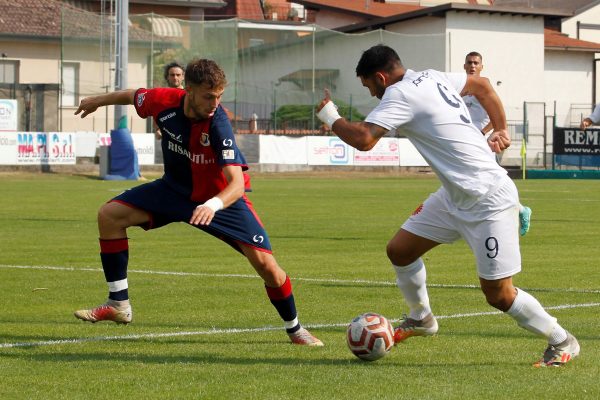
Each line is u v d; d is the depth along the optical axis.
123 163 63.56
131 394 10.12
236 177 12.27
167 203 13.34
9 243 26.67
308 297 17.44
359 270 21.42
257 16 125.19
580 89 108.75
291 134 82.00
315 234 29.75
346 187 57.66
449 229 12.13
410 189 55.56
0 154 68.19
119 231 13.55
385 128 11.37
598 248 26.05
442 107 11.49
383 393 10.16
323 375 11.08
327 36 93.75
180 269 21.41
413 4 112.00
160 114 12.90
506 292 11.49
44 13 90.62
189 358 12.10
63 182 59.59
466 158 11.39
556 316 15.36
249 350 12.66
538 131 91.94
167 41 81.88
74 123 81.06
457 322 14.82
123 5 61.16
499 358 12.11
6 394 10.12
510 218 11.41
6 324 14.62
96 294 17.73
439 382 10.70
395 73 11.84
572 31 120.56
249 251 12.84
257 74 91.31
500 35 95.56
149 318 15.20
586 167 79.06
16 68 88.56
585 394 10.11
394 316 15.43
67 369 11.39
